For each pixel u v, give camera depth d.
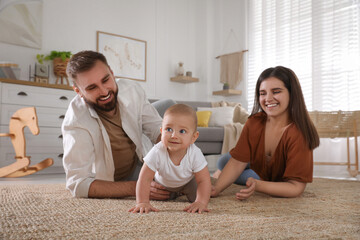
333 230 0.82
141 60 5.32
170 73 5.68
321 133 3.83
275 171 1.56
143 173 1.10
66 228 0.81
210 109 4.55
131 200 1.26
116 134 1.53
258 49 5.30
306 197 1.47
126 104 1.56
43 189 1.68
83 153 1.36
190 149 1.15
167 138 1.08
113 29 5.03
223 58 5.62
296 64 4.70
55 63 4.19
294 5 4.77
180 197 1.41
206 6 5.92
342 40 4.23
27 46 4.16
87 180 1.32
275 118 1.53
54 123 3.71
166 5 5.70
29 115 2.85
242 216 0.99
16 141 2.95
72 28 4.59
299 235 0.77
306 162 1.44
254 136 1.57
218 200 1.32
